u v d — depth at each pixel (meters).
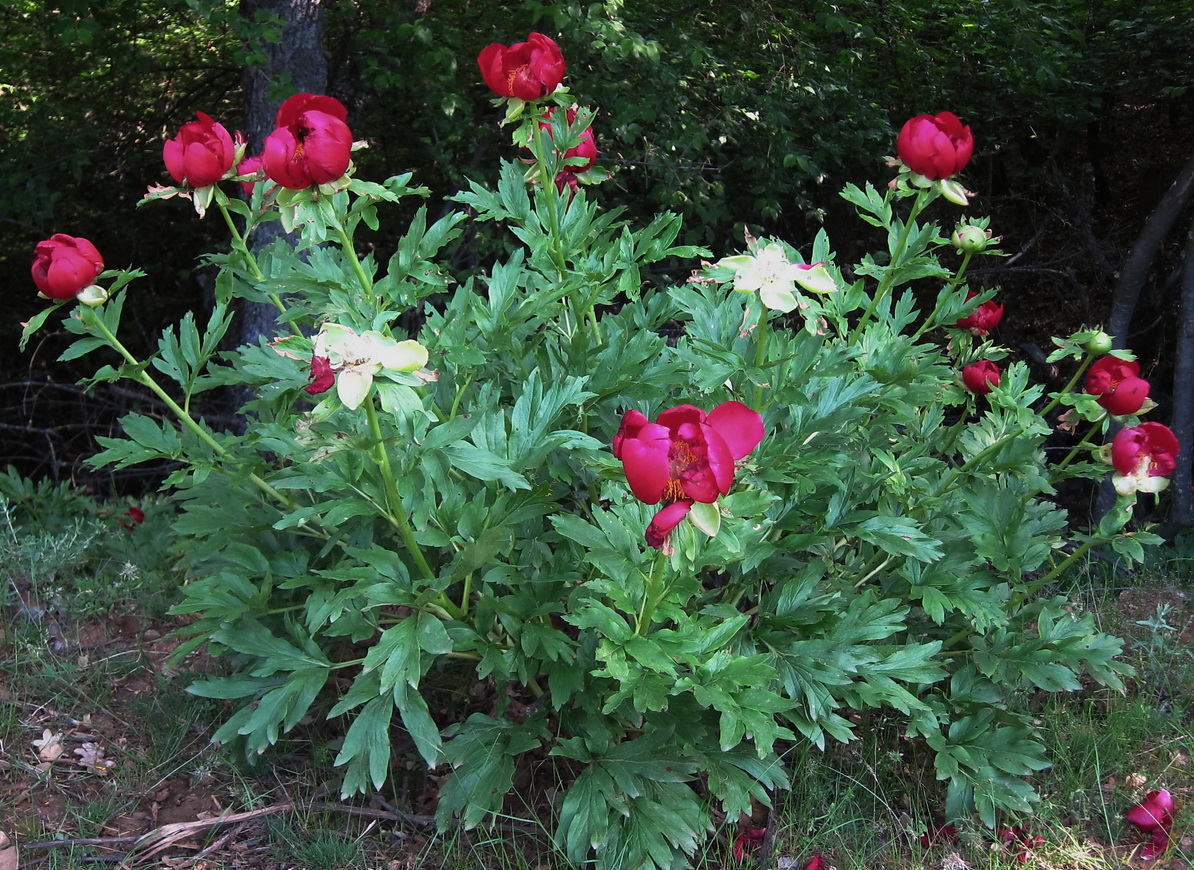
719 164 7.66
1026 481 3.33
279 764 3.14
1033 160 8.11
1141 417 6.88
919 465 3.24
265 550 3.26
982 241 3.00
